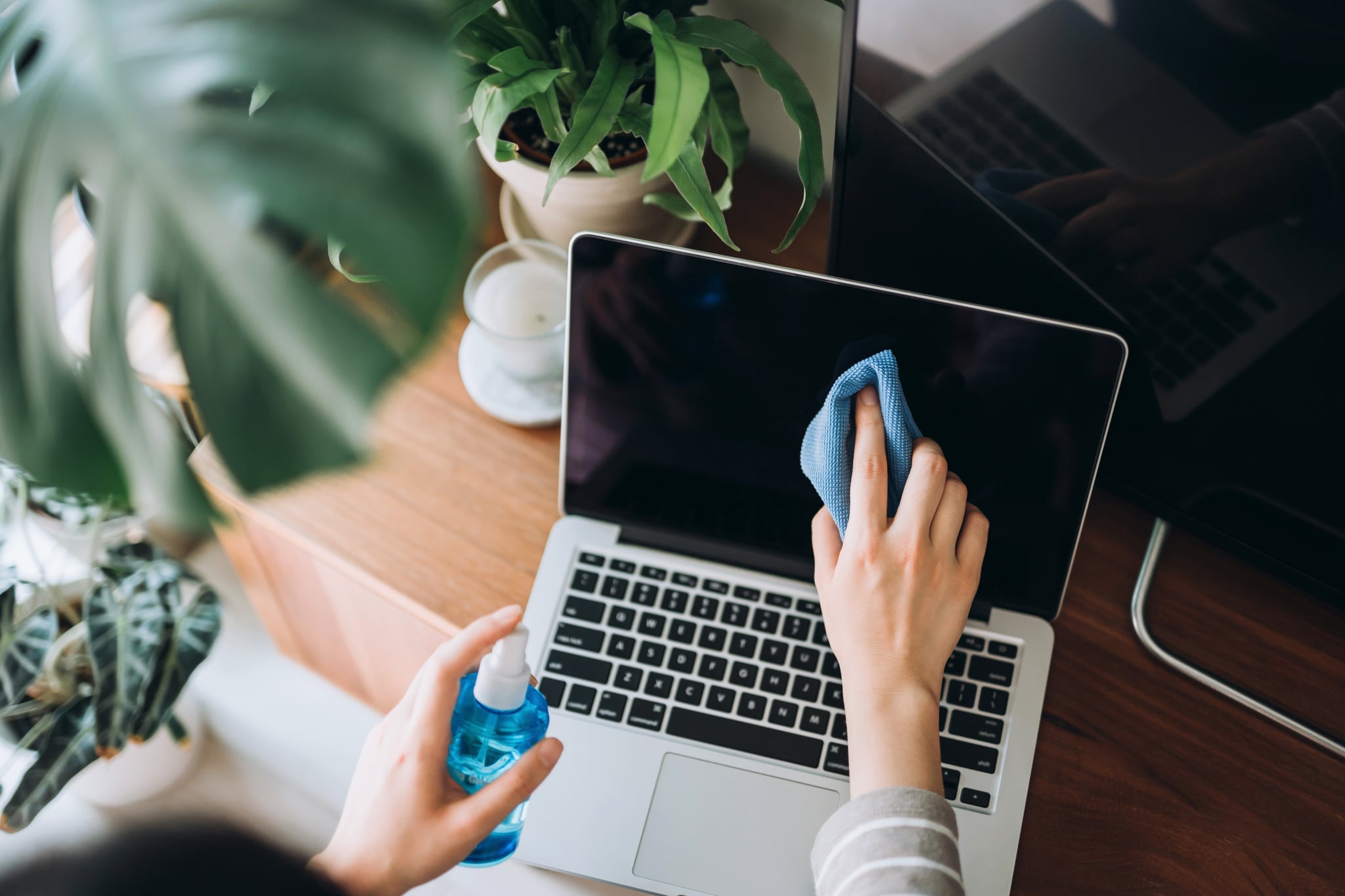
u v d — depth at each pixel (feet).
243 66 0.93
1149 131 1.86
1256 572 2.43
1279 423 2.05
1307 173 1.72
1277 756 2.22
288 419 0.96
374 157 0.92
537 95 2.15
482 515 2.46
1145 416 2.27
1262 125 1.72
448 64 0.95
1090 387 2.06
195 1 0.96
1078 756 2.21
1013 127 2.02
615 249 2.08
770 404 2.20
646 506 2.37
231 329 0.94
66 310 1.32
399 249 0.92
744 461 2.28
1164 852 2.13
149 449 1.04
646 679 2.26
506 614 1.84
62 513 2.92
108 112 0.95
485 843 2.02
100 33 0.97
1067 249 2.14
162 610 2.81
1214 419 2.15
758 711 2.22
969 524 2.02
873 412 2.02
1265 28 1.61
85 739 2.81
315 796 3.55
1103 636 2.35
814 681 2.24
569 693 2.25
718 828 2.15
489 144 2.10
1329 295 1.82
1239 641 2.34
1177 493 2.34
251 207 0.92
